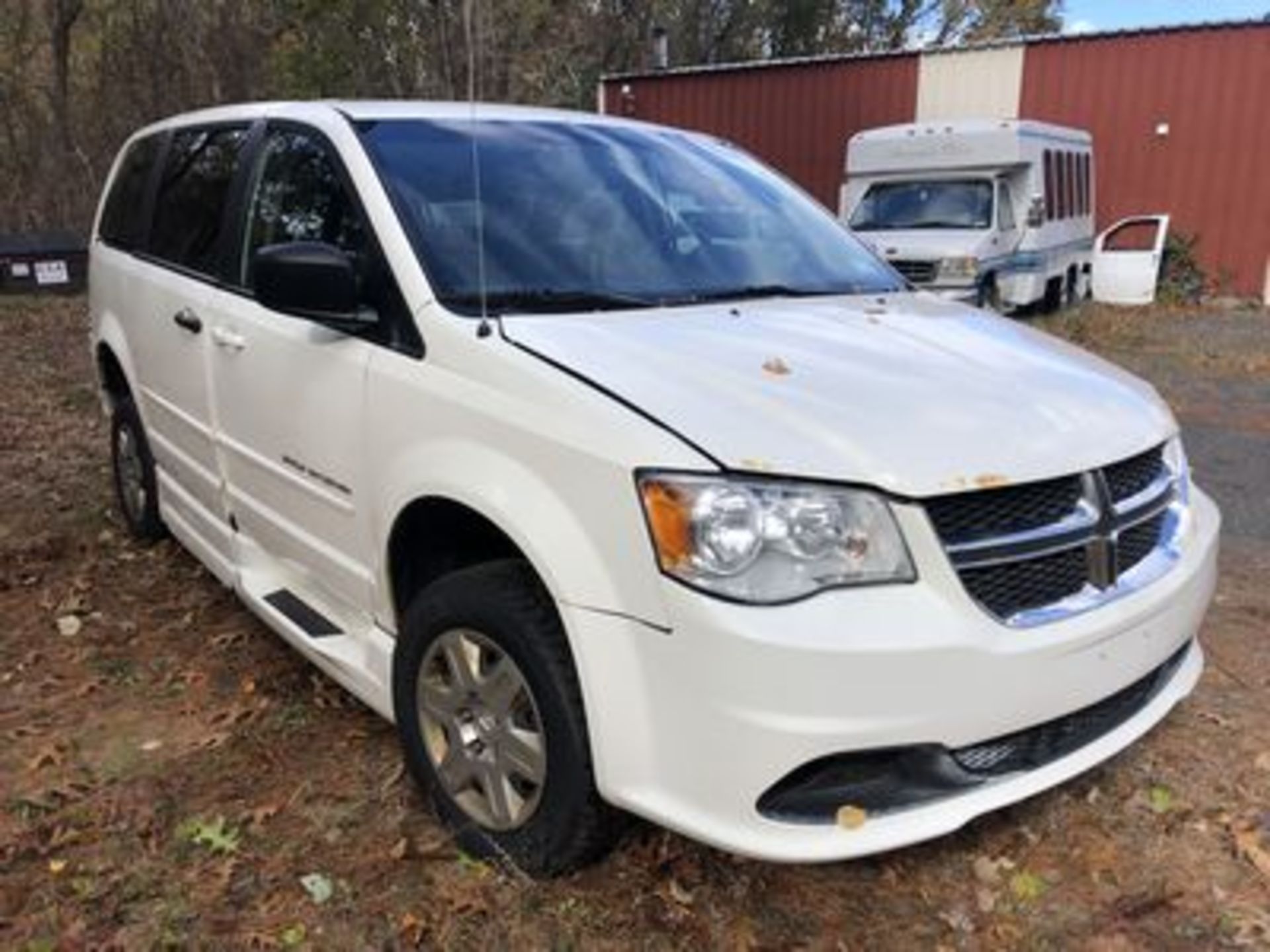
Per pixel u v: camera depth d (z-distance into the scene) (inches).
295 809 130.3
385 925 111.7
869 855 106.6
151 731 148.3
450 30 786.8
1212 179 727.1
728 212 159.9
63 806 131.0
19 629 179.5
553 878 115.6
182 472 183.2
